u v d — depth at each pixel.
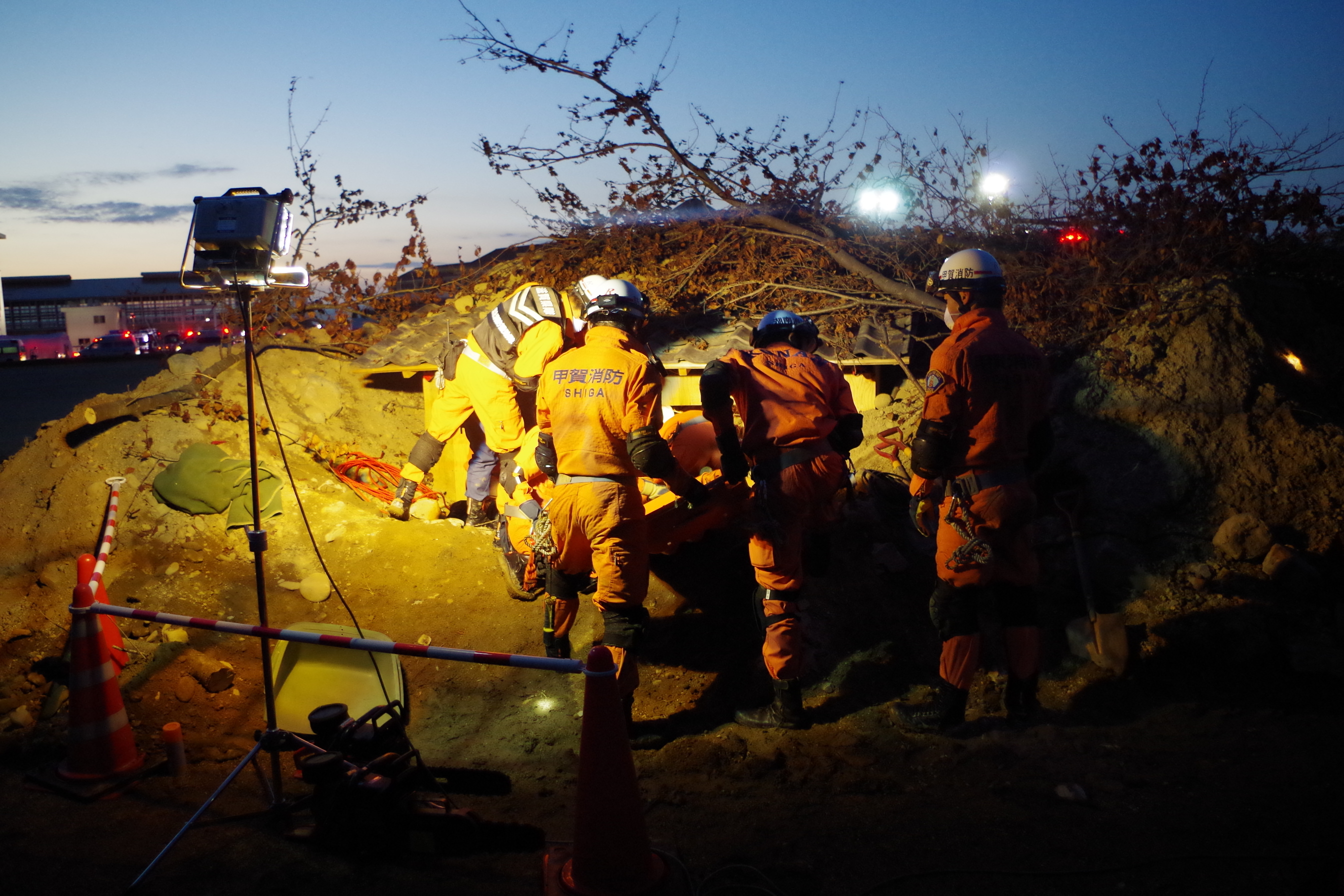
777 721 3.97
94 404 5.61
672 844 3.06
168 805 3.44
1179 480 5.14
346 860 3.00
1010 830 3.00
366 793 3.01
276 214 3.31
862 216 7.73
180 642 4.32
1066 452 5.47
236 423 5.99
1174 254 6.08
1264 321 5.86
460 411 5.63
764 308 7.04
